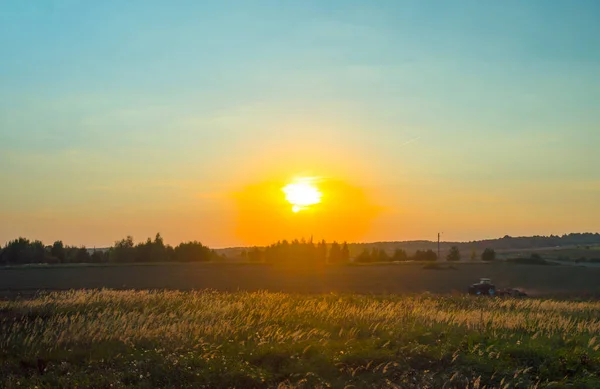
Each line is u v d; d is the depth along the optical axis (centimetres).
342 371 1462
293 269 9406
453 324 2094
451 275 8275
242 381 1381
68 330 1825
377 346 1686
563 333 1988
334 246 13450
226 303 2603
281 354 1556
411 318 2256
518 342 1681
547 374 1483
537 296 5466
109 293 3011
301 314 2289
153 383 1353
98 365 1477
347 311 2317
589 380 1420
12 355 1595
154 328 1870
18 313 2266
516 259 11062
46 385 1335
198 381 1366
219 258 13438
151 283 6309
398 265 10719
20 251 10944
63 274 7675
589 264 10769
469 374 1458
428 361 1537
